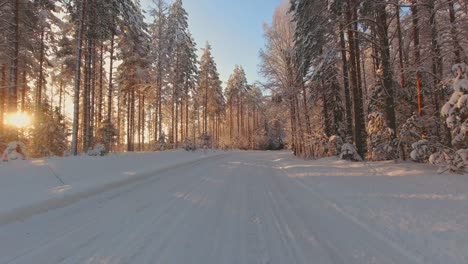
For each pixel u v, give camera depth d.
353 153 13.73
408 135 11.68
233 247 3.81
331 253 3.64
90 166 10.27
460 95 7.79
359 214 5.23
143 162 13.63
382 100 14.57
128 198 6.69
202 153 25.03
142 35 25.56
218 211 5.63
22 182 7.12
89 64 18.36
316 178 9.82
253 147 59.06
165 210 5.65
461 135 7.89
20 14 15.58
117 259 3.39
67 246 3.78
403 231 4.22
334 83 21.05
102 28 17.78
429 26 11.20
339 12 14.04
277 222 4.94
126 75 25.97
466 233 3.91
